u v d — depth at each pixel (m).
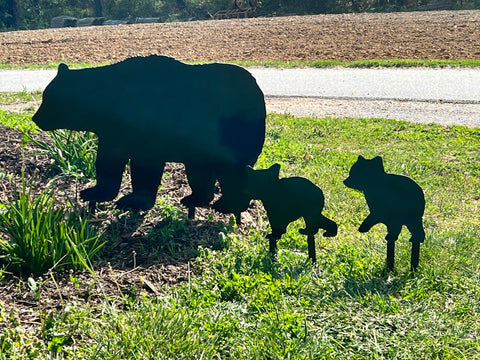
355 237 6.17
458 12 32.69
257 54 21.58
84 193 6.30
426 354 4.13
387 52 20.69
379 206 5.21
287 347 4.00
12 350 3.90
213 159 6.08
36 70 19.66
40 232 5.26
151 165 6.22
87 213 6.38
